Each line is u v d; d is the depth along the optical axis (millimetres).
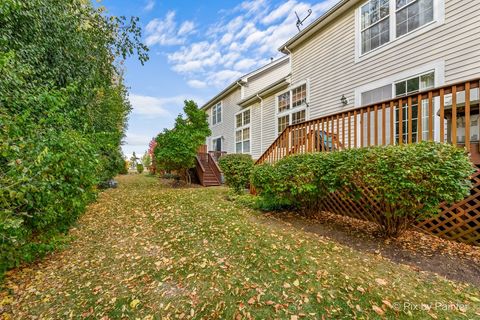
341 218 4422
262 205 5422
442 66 4871
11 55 2617
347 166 3363
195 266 2887
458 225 3129
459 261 2680
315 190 4059
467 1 4539
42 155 2357
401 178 2756
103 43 5402
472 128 3309
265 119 11500
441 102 3064
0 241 2312
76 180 3416
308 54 8570
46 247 3035
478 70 4406
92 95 5734
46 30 4016
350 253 3018
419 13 5285
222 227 4199
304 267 2695
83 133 4543
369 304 2055
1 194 2078
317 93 8172
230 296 2279
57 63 4391
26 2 3375
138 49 5766
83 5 5262
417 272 2529
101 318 2086
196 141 11312
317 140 4664
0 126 2406
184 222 4672
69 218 4094
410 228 3576
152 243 3760
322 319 1928
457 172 2531
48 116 3387
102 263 3119
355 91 6766
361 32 6602
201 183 11500
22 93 3074
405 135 5441
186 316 2057
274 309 2068
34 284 2639
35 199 2645
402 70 5586
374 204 3744
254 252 3133
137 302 2273
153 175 19141
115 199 7539
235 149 14586
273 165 4941
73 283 2654
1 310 2223
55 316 2141
